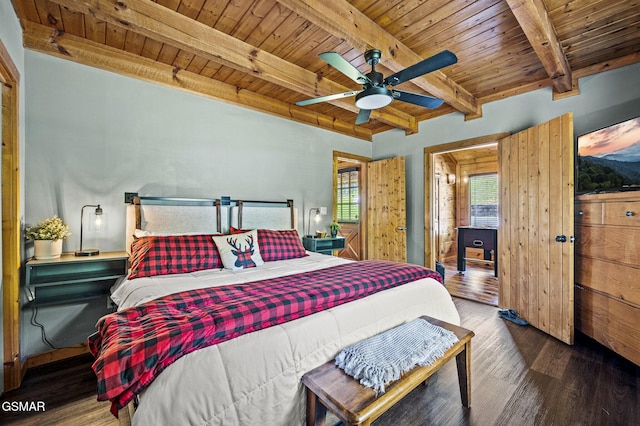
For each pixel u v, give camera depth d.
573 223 2.71
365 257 5.33
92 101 2.65
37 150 2.39
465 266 6.17
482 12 2.16
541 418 1.68
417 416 1.69
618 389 1.96
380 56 2.30
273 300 1.57
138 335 1.18
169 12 2.13
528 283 3.15
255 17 2.23
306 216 4.37
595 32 2.42
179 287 1.91
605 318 2.52
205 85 3.26
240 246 2.70
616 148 2.41
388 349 1.52
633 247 2.24
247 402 1.23
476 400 1.84
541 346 2.62
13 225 2.00
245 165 3.69
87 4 1.79
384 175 4.98
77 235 2.58
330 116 4.59
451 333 1.72
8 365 1.96
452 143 4.20
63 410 1.77
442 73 3.16
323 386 1.28
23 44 2.28
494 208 6.83
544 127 2.99
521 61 2.91
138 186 2.89
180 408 1.08
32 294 2.30
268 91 3.65
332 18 1.96
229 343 1.31
